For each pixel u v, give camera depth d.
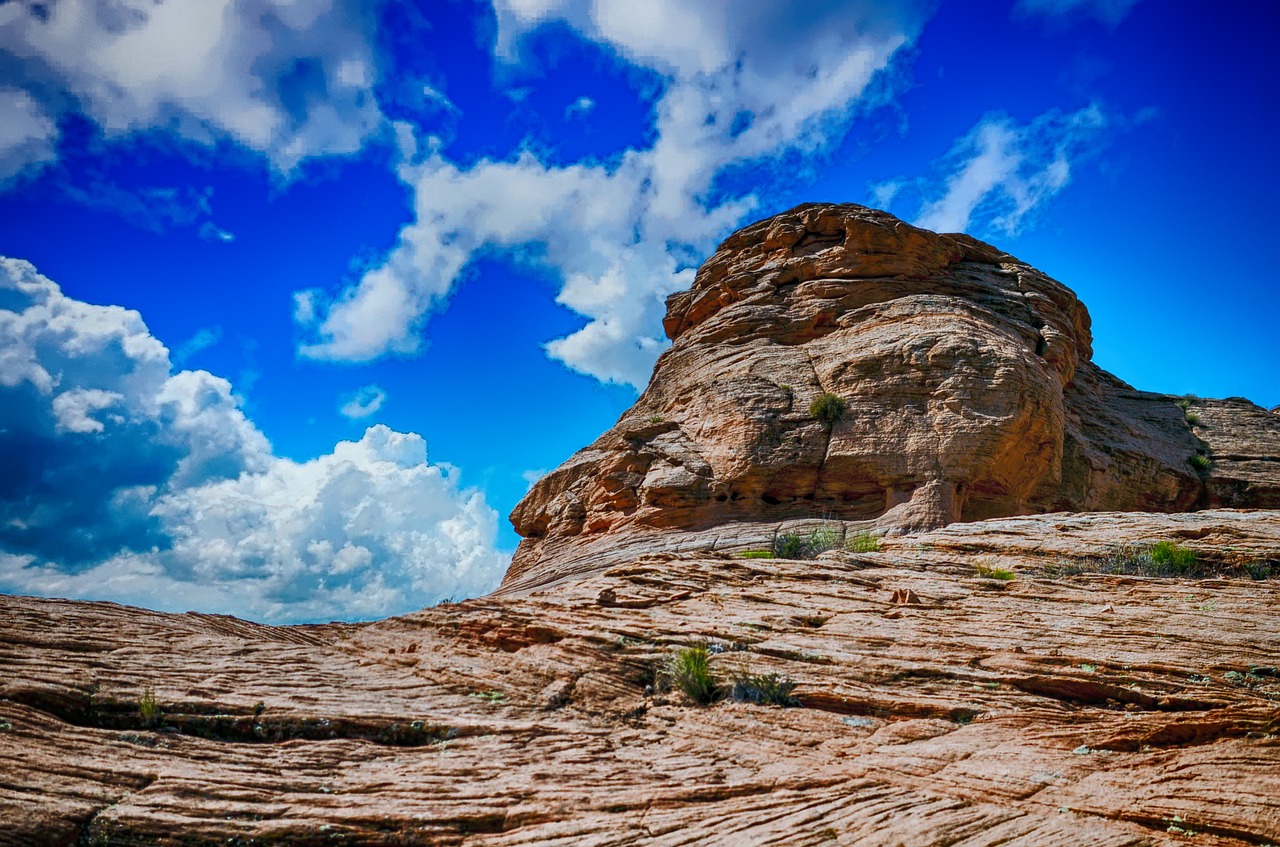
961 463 29.95
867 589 15.55
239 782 8.57
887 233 38.62
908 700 10.88
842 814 8.23
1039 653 12.00
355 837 7.88
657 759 9.77
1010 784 8.71
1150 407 43.75
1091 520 20.59
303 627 16.47
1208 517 20.27
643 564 17.12
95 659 11.02
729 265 43.31
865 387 32.91
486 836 8.01
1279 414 43.97
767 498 32.97
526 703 11.60
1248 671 11.16
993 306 38.16
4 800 7.55
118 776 8.34
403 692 11.66
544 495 41.19
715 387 36.16
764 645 12.75
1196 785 8.27
